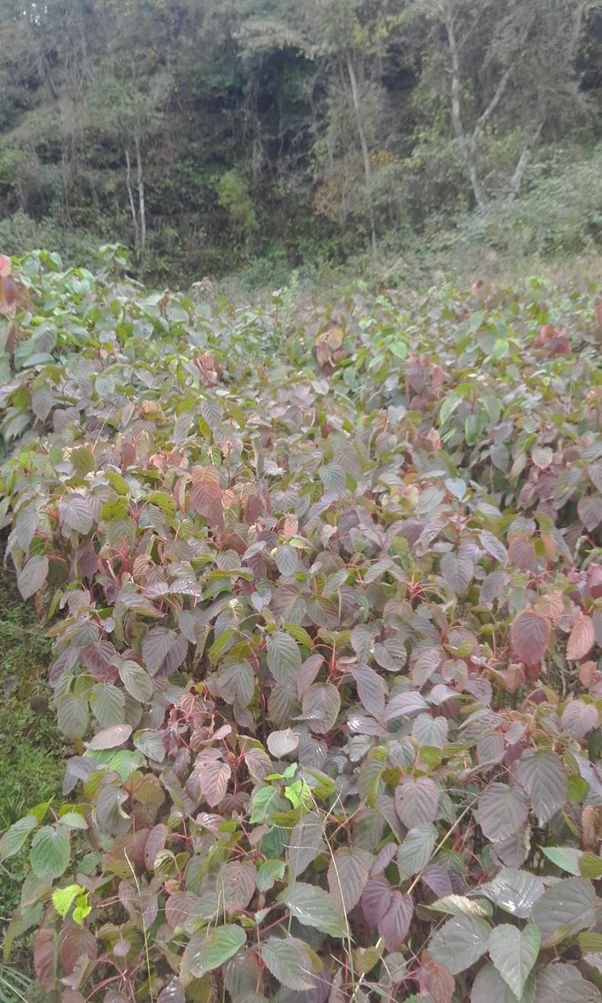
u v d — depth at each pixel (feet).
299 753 4.99
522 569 6.51
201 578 5.82
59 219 50.60
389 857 4.14
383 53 49.34
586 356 13.01
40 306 10.83
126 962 4.25
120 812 4.57
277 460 8.49
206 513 6.31
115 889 4.82
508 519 7.28
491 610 6.40
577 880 3.66
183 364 9.97
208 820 4.41
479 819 4.29
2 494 7.83
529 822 4.80
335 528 6.50
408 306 18.10
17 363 9.45
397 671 5.85
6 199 49.93
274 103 56.13
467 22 45.91
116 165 53.93
